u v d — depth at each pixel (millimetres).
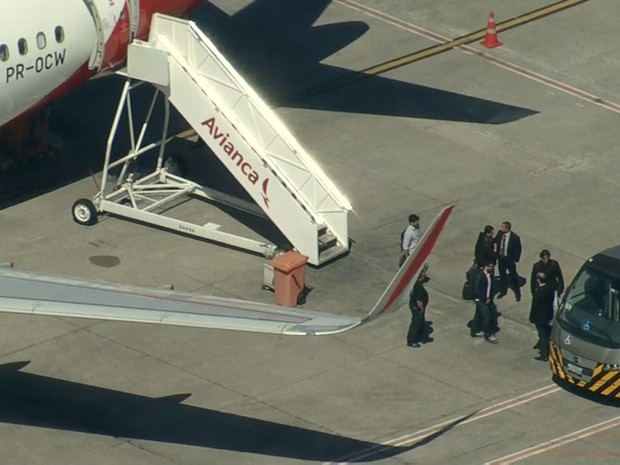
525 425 147750
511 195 188375
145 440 144000
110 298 138375
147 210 181875
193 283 170000
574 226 182250
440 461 142000
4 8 171625
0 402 149000
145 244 177375
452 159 196250
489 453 143375
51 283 142125
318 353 158750
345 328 122688
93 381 153000
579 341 151375
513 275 168000
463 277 172375
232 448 143000
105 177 181250
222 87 176375
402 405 150500
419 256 120812
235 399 150625
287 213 173000
